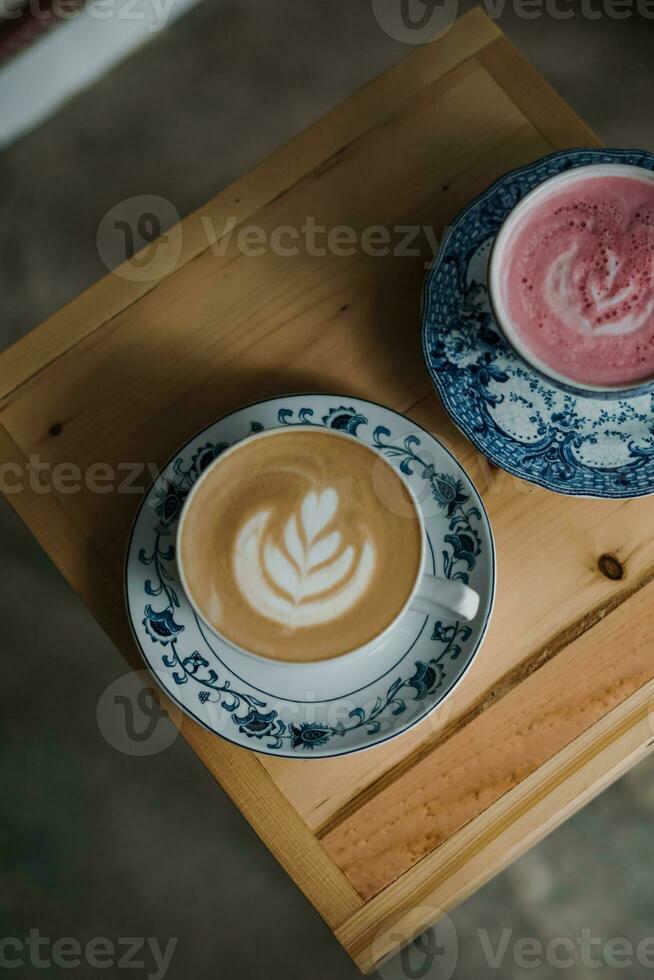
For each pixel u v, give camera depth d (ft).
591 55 3.91
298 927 3.50
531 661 2.73
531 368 2.67
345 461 2.65
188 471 2.71
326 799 2.69
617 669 2.72
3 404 2.80
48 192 3.92
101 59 3.97
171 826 3.56
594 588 2.75
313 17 3.98
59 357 2.81
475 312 2.78
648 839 3.52
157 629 2.67
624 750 2.70
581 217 2.73
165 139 3.93
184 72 3.97
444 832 2.68
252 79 3.95
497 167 2.86
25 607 3.70
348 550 2.63
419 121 2.88
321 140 2.88
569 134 2.87
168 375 2.81
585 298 2.72
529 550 2.76
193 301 2.83
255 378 2.81
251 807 2.69
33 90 3.93
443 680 2.65
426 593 2.61
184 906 3.52
